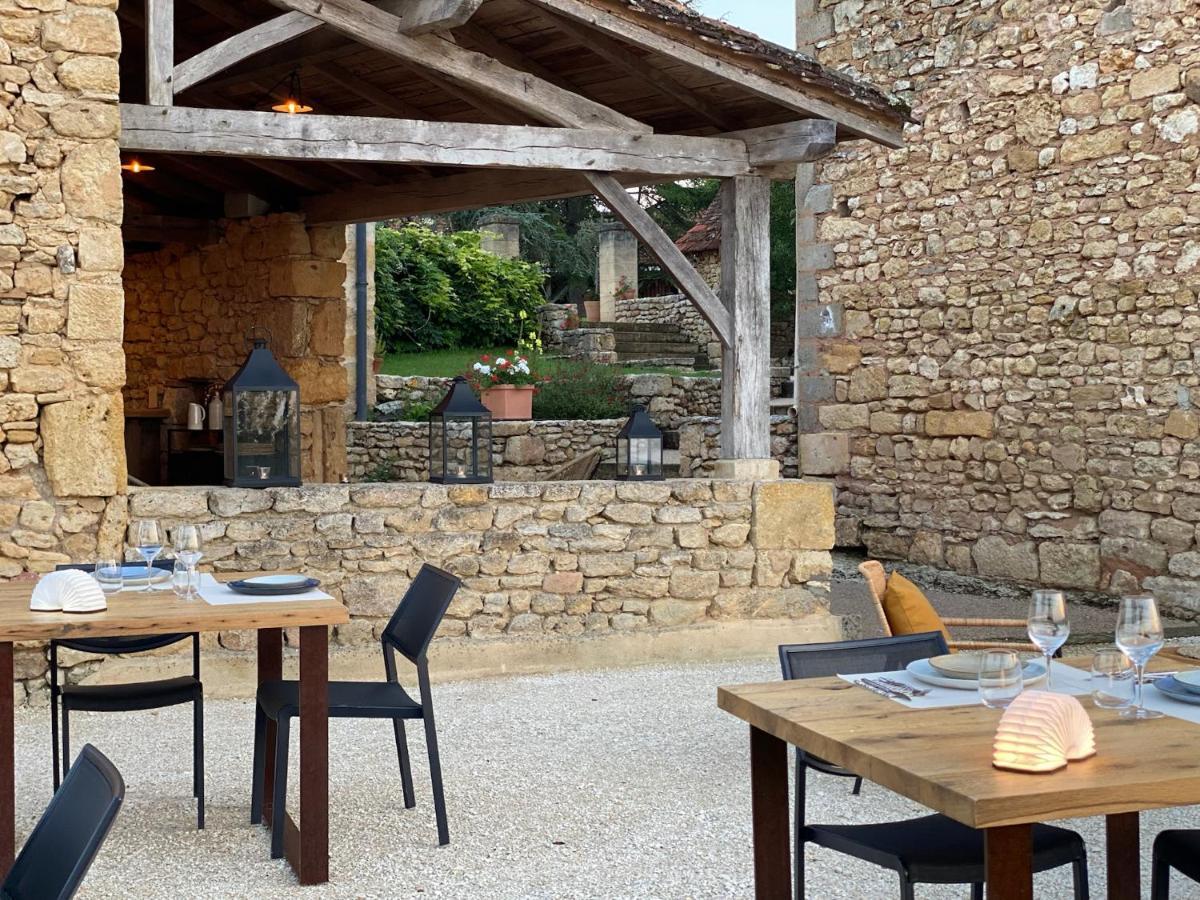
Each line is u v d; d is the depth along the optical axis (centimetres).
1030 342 875
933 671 288
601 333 1571
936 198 936
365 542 600
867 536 1002
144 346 1005
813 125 646
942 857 267
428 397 1342
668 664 646
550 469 1191
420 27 568
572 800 430
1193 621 775
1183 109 780
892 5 962
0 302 530
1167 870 280
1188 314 781
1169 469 792
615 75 671
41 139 534
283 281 873
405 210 829
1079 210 841
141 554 401
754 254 675
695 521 657
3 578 533
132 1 673
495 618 624
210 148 559
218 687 573
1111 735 239
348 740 507
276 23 564
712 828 401
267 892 346
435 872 362
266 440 588
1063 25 846
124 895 343
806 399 1045
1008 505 891
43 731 512
